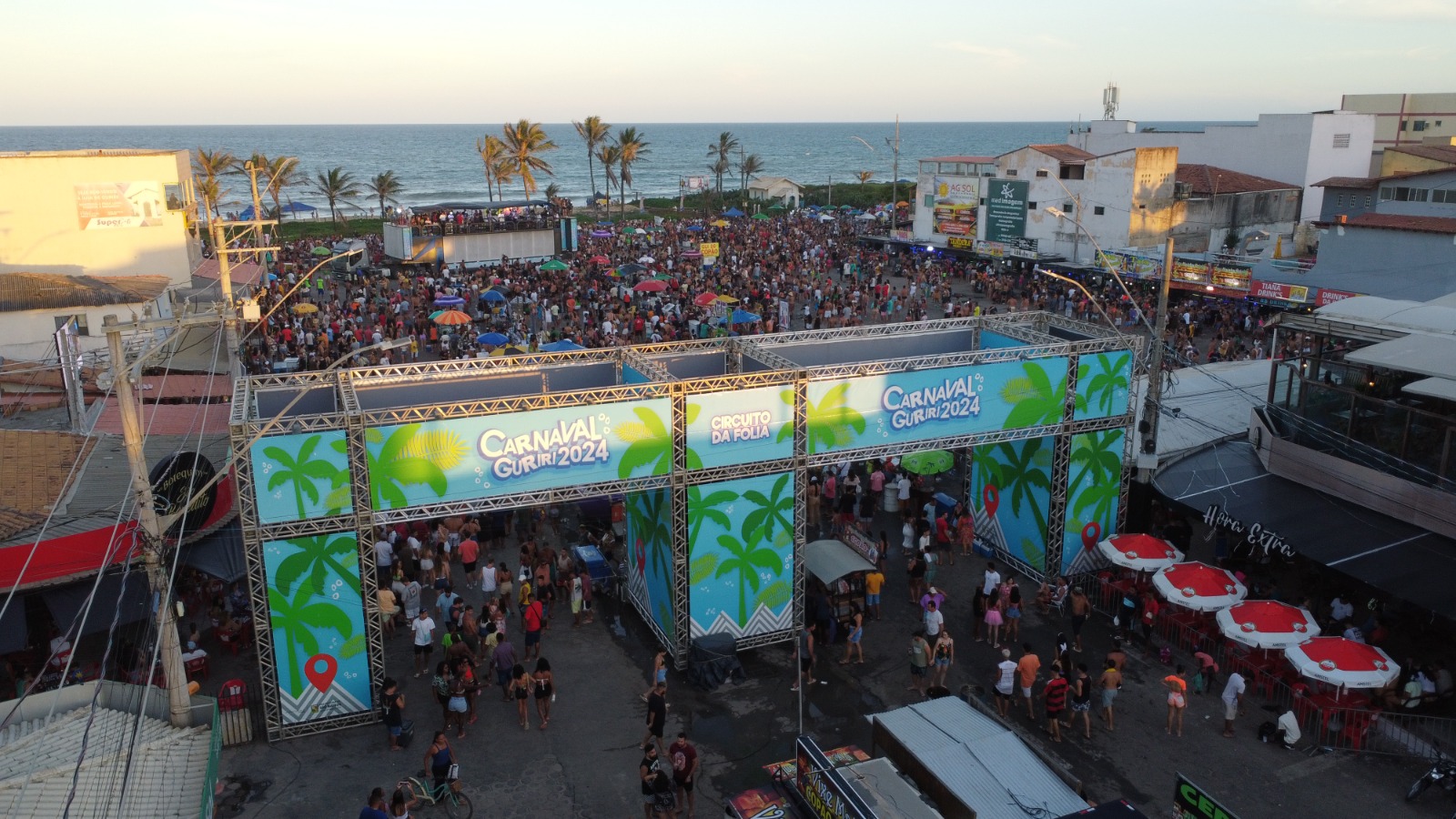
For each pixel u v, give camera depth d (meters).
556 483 18.77
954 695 17.53
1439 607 17.72
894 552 26.16
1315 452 23.08
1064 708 18.08
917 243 78.19
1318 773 16.95
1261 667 19.39
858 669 20.45
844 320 48.66
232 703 17.73
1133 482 24.86
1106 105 86.31
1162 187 62.97
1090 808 12.53
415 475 17.81
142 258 46.28
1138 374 24.22
